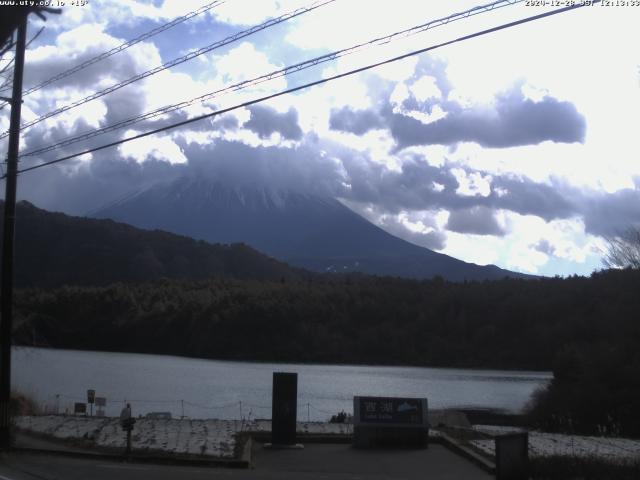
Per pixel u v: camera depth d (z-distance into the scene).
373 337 112.56
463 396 65.06
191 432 21.33
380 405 19.17
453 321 108.00
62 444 19.39
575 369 46.78
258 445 19.41
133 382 69.12
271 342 116.25
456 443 18.83
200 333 119.38
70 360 94.00
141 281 153.75
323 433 20.91
